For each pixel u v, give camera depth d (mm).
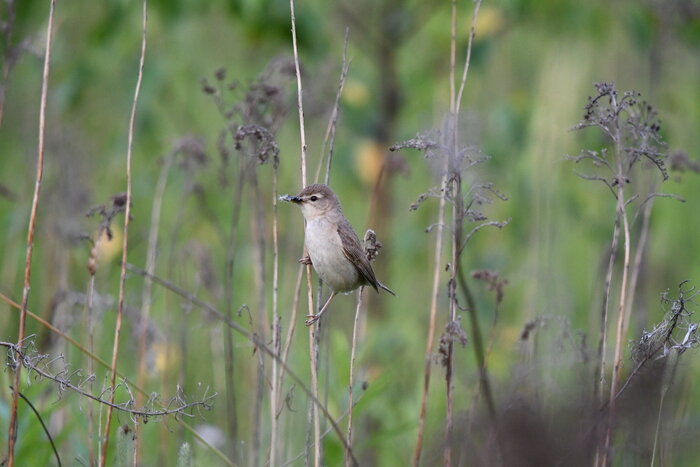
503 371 11359
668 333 7938
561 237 13977
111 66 13148
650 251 12930
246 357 11805
